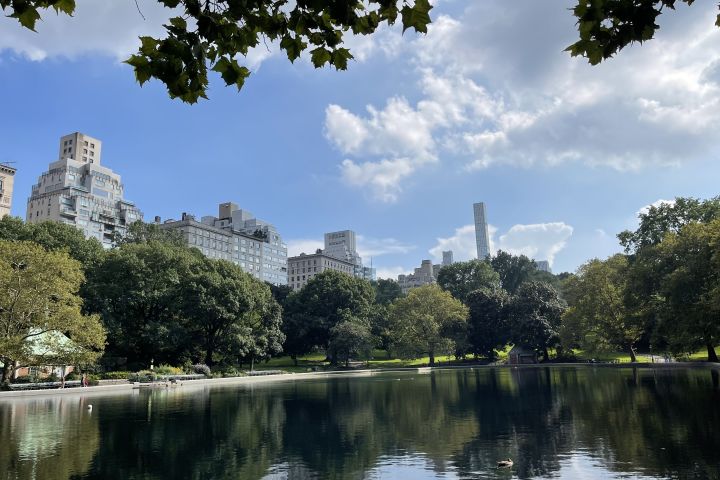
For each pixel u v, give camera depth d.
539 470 15.80
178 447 20.67
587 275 82.62
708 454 16.61
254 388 54.09
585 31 5.32
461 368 94.12
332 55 5.64
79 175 158.00
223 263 81.00
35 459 18.53
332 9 4.98
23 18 4.52
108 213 153.75
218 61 5.34
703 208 70.62
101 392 48.59
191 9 5.06
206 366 70.44
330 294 107.88
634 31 5.20
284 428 25.41
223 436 23.17
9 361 44.56
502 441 20.62
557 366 87.31
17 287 43.72
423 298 103.44
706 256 47.16
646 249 63.94
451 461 17.45
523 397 37.16
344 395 43.50
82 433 24.03
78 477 16.02
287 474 16.27
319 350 126.44
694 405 27.94
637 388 39.53
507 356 112.81
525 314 100.69
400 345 101.19
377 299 152.38
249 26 5.35
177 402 38.78
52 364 45.25
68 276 46.53
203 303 72.25
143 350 72.44
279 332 90.25
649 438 19.70
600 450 18.09
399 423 26.41
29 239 65.31
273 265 199.12
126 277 69.31
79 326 46.09
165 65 4.89
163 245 82.62
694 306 46.09
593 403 31.56
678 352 51.75
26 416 30.27
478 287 132.75
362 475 15.99
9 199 119.38
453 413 29.66
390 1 5.15
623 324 74.00
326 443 21.34
